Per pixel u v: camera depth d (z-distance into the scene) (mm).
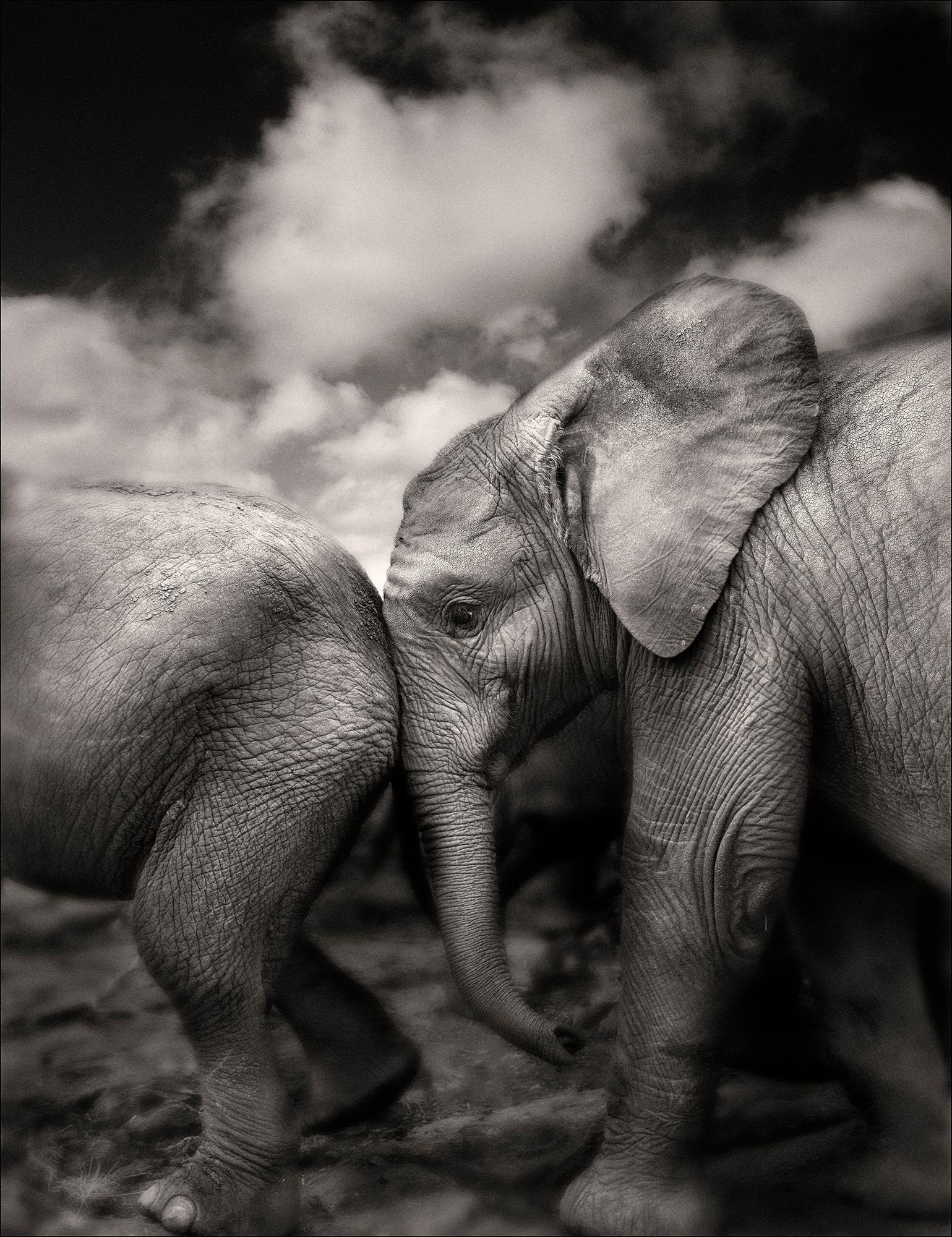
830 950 3721
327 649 3361
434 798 3643
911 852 3381
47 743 3250
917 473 3131
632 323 3527
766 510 3262
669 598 3295
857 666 3189
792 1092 4117
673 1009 3318
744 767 3242
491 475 3635
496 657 3621
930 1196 3326
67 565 3305
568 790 4793
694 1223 3217
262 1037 3320
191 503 3447
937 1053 3588
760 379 3303
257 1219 3246
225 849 3234
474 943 3568
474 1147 3781
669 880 3326
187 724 3209
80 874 3398
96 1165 3795
